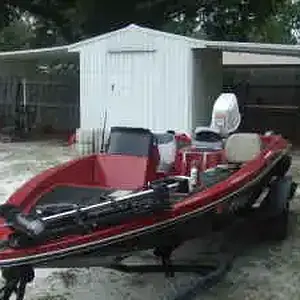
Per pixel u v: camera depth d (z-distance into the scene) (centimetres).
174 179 511
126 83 1385
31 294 471
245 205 561
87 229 370
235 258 567
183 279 510
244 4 2489
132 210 389
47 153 1293
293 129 1808
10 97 1803
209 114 1444
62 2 2369
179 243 448
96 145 1227
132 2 2284
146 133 532
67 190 473
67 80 1933
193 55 1312
